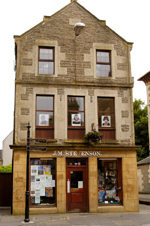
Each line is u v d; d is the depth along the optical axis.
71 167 14.95
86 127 15.23
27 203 12.33
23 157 14.34
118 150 15.27
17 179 14.14
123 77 16.16
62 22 16.05
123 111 15.80
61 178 14.52
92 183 14.79
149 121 26.95
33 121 14.76
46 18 15.91
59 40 15.79
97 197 14.72
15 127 14.56
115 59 16.23
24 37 15.45
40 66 15.51
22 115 14.73
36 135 14.81
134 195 15.04
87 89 15.59
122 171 15.17
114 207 14.74
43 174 14.63
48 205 14.41
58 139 14.84
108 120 15.70
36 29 15.66
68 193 14.67
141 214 14.09
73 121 15.31
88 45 16.06
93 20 16.44
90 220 12.47
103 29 16.45
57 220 12.48
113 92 15.87
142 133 35.22
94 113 15.43
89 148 14.88
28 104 14.88
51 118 15.14
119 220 12.47
